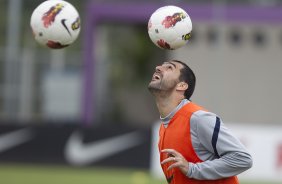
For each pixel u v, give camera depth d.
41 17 19.83
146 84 113.75
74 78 80.69
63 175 57.16
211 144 18.34
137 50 115.06
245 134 58.44
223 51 83.00
